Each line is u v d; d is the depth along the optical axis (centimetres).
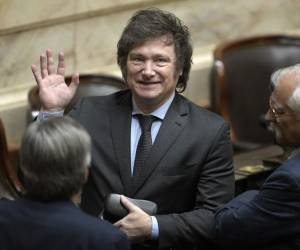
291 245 523
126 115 596
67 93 586
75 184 437
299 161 519
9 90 952
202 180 581
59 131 433
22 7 938
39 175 430
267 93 1066
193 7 1144
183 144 580
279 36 1083
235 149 956
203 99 1138
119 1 1036
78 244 426
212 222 560
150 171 577
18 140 948
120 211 555
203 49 1167
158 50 561
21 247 429
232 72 1054
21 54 953
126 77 581
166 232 556
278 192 514
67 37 995
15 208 438
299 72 523
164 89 573
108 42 1043
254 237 530
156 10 579
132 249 573
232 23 1201
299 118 516
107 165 586
